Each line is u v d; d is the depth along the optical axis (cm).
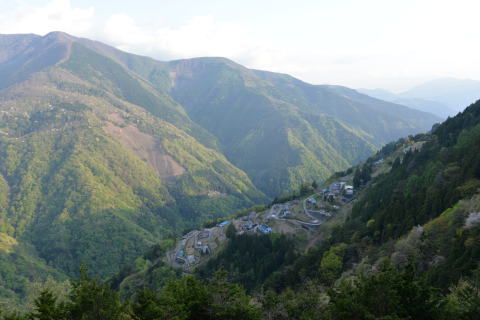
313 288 5100
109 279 16475
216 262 12131
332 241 9388
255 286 9550
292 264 9412
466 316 2759
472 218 4509
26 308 11381
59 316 3616
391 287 3041
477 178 6731
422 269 4578
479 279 3241
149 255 17200
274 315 4144
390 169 15312
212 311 3872
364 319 2945
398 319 2689
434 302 2922
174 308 3644
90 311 3731
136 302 4122
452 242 4666
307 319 3634
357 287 3403
